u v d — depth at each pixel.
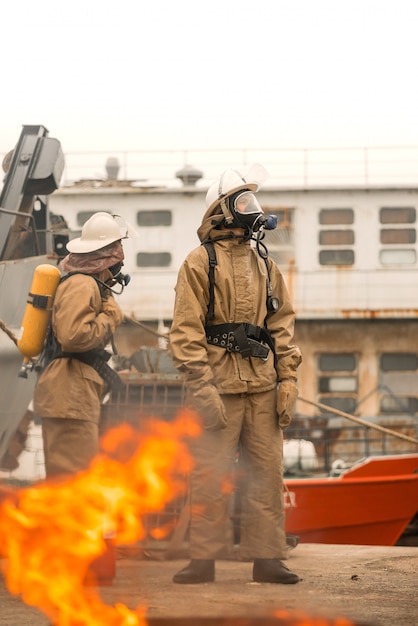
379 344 21.17
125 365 6.22
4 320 5.40
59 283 4.36
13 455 6.27
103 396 4.53
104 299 4.35
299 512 11.25
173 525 5.08
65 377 4.20
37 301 4.35
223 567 4.60
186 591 3.75
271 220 4.12
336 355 21.19
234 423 4.05
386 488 11.55
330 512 11.36
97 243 4.36
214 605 3.37
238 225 4.11
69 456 4.21
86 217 20.91
